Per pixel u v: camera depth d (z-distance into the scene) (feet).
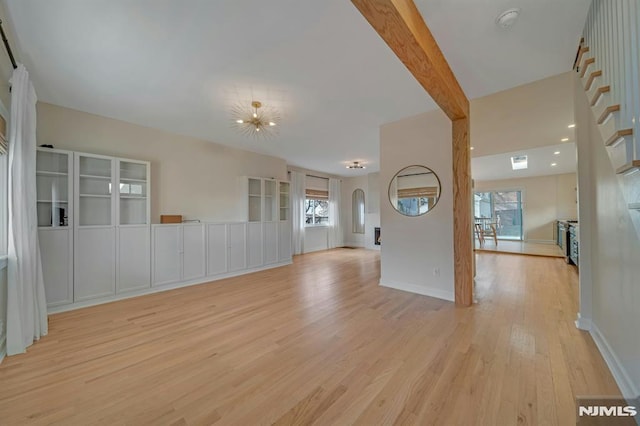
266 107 11.38
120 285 11.87
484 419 4.75
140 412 5.01
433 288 11.91
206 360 6.81
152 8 5.93
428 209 12.07
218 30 6.66
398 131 13.03
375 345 7.50
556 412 4.89
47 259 10.11
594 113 6.68
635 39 4.38
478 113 11.85
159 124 13.48
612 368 6.03
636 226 4.89
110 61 7.99
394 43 5.93
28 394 5.53
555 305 10.54
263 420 4.80
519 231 32.83
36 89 9.73
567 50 7.55
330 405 5.16
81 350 7.34
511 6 5.94
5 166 7.41
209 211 16.58
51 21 6.28
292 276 16.20
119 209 12.01
